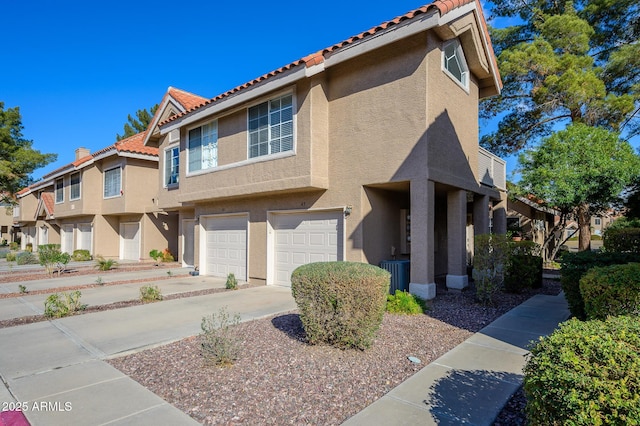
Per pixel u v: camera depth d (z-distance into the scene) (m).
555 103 17.06
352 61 10.34
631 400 2.14
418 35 9.16
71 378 4.68
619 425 2.13
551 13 19.06
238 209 13.52
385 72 9.71
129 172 21.53
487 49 11.41
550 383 2.43
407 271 9.63
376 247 10.35
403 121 9.31
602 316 4.58
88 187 23.58
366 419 3.63
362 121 10.07
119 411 3.80
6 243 50.59
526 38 19.86
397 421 3.59
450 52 10.59
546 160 13.66
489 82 12.79
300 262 11.52
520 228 21.52
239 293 10.73
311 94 10.20
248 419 3.64
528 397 2.71
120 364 5.18
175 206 17.89
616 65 16.52
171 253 23.03
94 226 23.92
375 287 5.42
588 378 2.30
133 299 10.05
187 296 10.40
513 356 5.37
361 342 5.46
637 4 16.86
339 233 10.52
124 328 6.97
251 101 11.77
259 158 11.50
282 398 4.07
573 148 13.01
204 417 3.68
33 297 10.59
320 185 10.38
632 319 3.12
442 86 9.79
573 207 14.30
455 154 10.52
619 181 12.34
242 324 7.14
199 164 14.15
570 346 2.60
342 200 10.31
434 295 9.31
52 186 31.91
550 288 11.35
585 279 4.86
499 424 3.56
